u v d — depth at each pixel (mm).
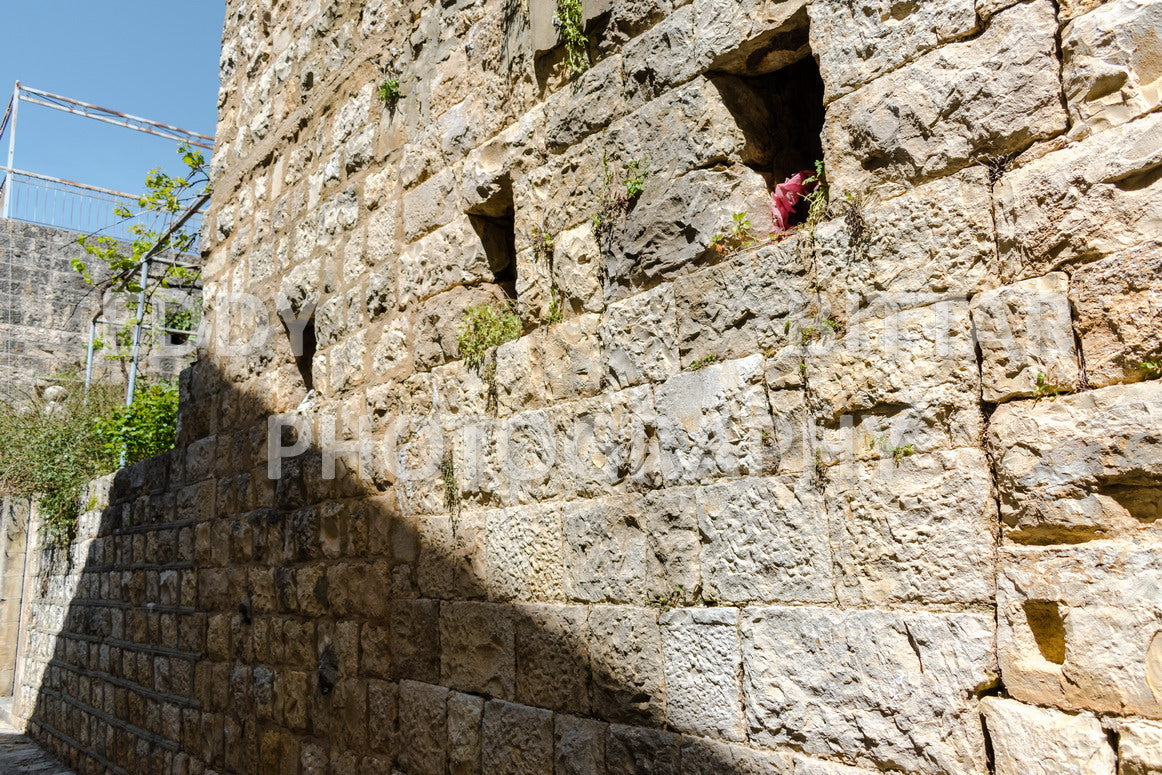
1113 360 2156
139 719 7484
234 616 6090
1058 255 2268
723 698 2920
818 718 2650
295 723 5227
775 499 2830
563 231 3770
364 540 4820
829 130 2803
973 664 2320
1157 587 2033
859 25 2740
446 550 4219
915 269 2555
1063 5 2309
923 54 2580
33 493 10852
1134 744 2018
